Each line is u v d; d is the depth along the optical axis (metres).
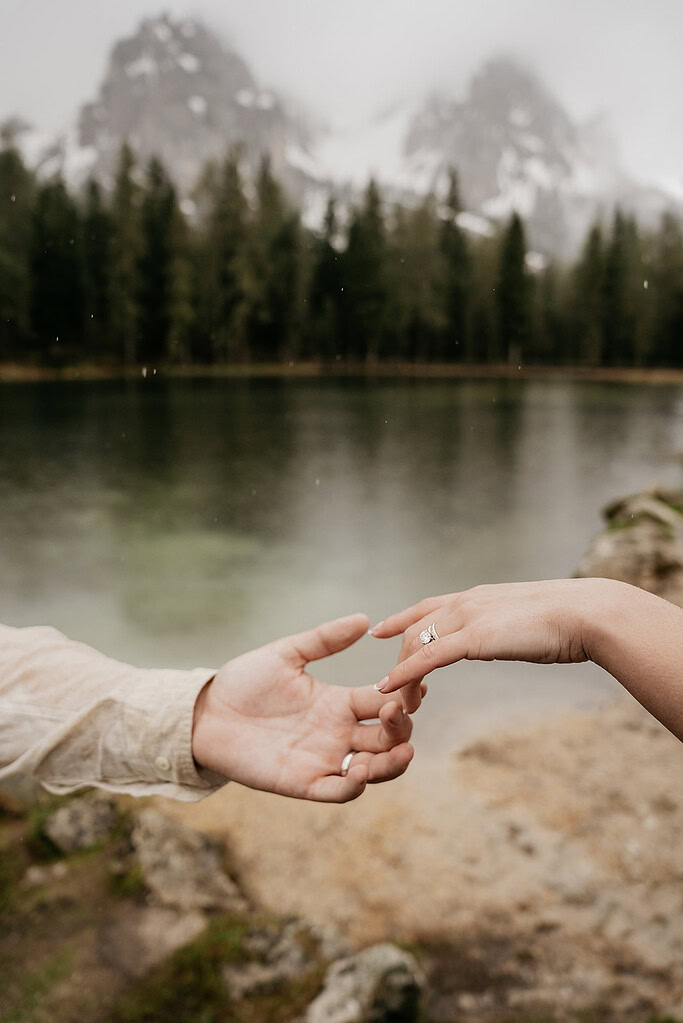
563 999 2.19
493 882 2.75
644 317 56.91
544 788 3.48
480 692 4.60
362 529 11.12
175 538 10.79
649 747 3.91
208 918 2.34
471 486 14.98
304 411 29.52
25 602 7.61
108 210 44.41
